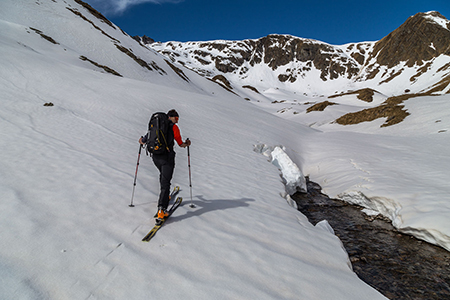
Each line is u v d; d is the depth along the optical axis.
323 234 4.26
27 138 7.14
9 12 47.84
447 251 5.16
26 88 14.04
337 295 2.64
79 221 3.26
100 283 2.26
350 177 9.73
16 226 2.91
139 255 2.74
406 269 4.59
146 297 2.16
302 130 24.22
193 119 16.19
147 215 3.77
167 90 25.86
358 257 5.01
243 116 21.77
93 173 5.16
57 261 2.46
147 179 5.51
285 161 10.77
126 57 57.09
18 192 3.77
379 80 161.12
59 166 5.26
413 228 5.80
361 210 7.79
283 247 3.49
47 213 3.31
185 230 3.47
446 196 6.42
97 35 58.69
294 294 2.51
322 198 9.05
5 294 1.98
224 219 4.07
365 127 33.44
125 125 11.60
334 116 48.62
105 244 2.86
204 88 92.25
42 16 53.16
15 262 2.36
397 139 18.67
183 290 2.30
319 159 13.12
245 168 8.49
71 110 12.23
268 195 6.06
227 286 2.44
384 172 9.38
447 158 10.93
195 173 6.95
